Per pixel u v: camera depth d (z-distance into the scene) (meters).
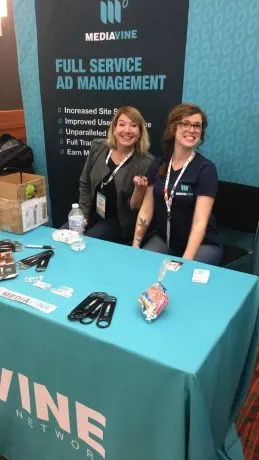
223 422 1.33
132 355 1.02
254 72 2.18
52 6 2.68
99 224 2.55
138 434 1.09
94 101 2.78
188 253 1.89
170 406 0.99
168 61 2.42
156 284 1.25
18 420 1.40
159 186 2.08
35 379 1.27
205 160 2.02
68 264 1.53
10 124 3.65
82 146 2.96
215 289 1.34
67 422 1.25
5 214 1.84
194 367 0.95
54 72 2.86
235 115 2.31
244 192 2.30
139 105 2.61
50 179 3.22
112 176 2.40
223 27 2.20
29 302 1.24
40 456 1.40
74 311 1.18
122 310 1.21
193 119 1.92
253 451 1.57
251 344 1.46
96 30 2.59
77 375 1.16
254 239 2.26
